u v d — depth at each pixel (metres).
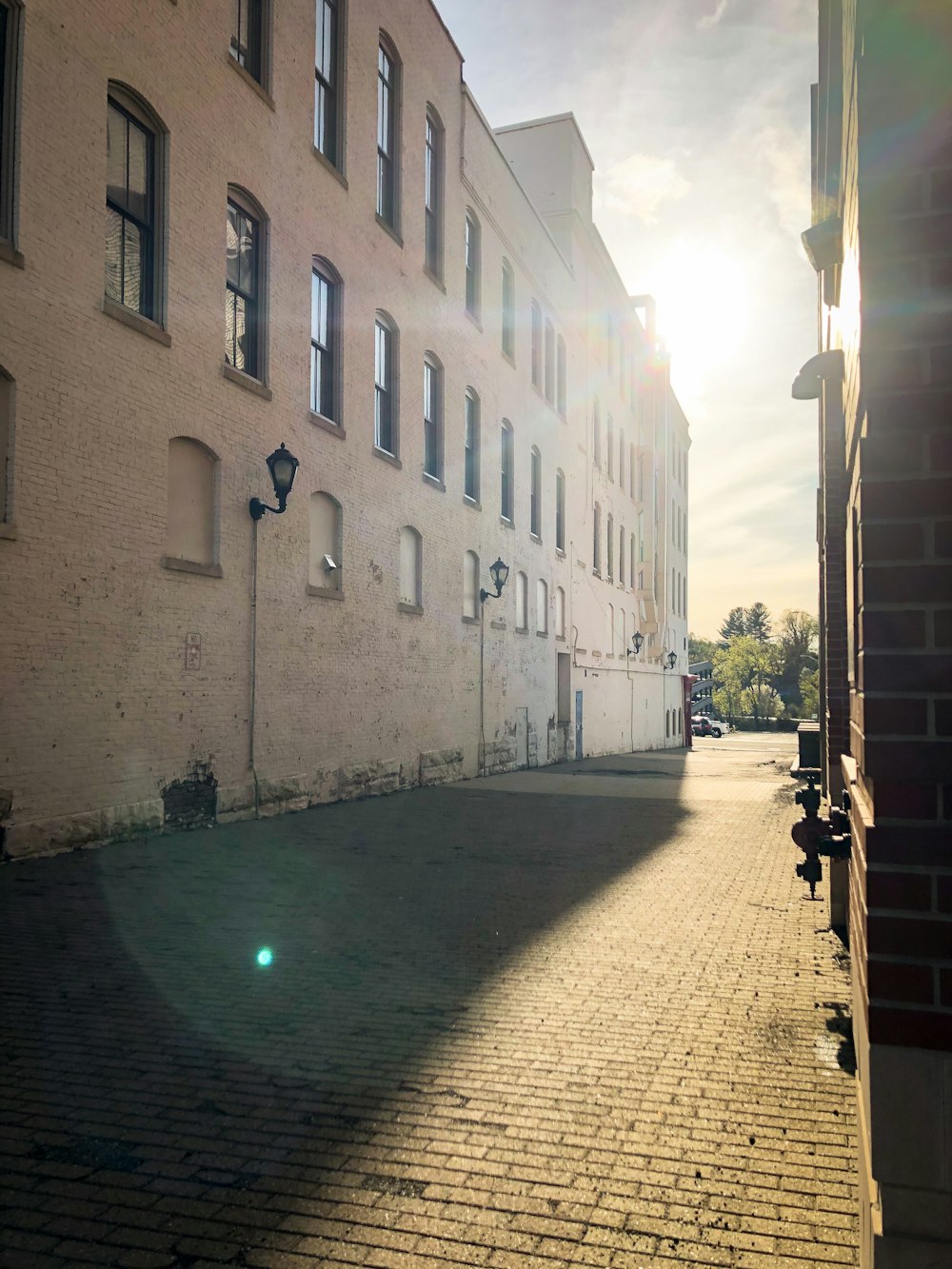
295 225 13.98
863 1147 2.71
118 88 10.41
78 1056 4.21
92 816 9.60
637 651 43.22
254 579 12.66
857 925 2.92
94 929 6.42
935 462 2.21
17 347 8.81
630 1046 4.43
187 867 8.73
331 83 15.55
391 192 18.06
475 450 22.48
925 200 2.26
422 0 19.11
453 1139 3.48
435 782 19.06
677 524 57.44
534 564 26.88
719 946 6.24
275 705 13.16
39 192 9.10
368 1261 2.72
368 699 16.16
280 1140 3.45
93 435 9.74
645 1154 3.38
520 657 25.38
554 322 29.55
